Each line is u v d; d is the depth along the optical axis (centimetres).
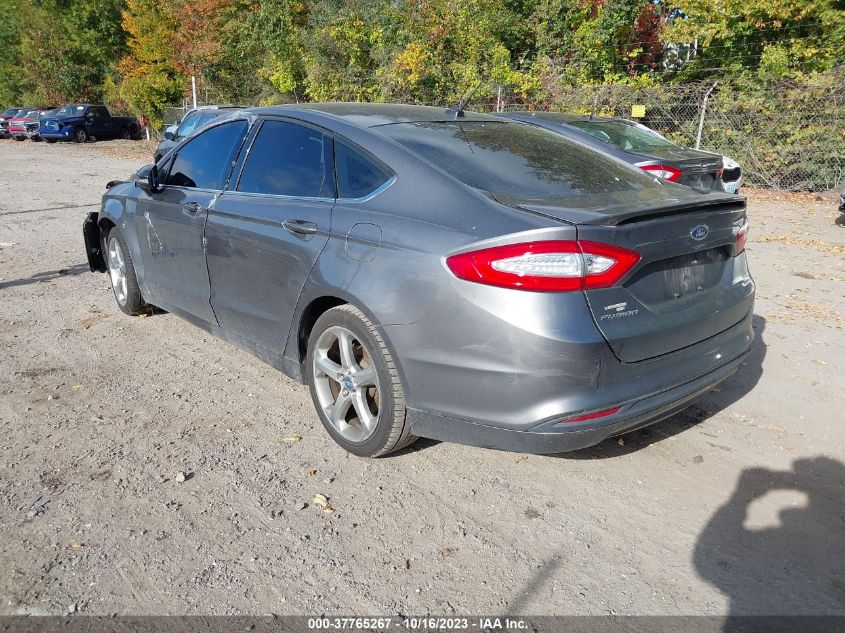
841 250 828
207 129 452
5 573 261
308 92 2248
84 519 294
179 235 446
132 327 539
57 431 370
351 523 295
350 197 336
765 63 1419
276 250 360
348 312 322
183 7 2570
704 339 313
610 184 330
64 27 3703
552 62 1800
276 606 247
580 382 267
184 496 312
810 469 339
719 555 276
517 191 304
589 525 295
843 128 1275
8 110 3566
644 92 1520
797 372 455
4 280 679
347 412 358
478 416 283
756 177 1381
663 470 338
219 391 425
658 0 1841
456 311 279
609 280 268
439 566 269
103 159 2231
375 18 2106
